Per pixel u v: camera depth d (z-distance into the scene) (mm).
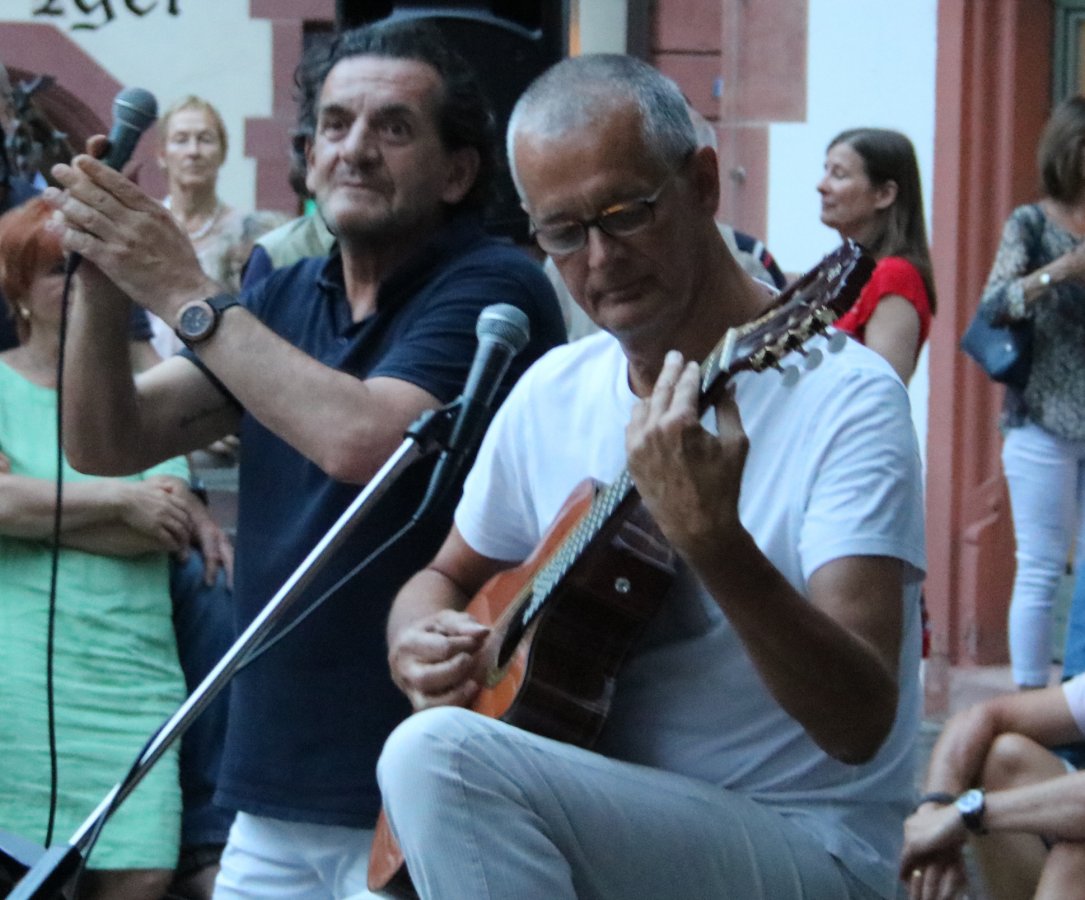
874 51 10180
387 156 4723
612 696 3852
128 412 4773
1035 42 10117
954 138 10109
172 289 4516
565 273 3807
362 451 4504
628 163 3697
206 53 12586
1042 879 4652
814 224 10352
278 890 4801
